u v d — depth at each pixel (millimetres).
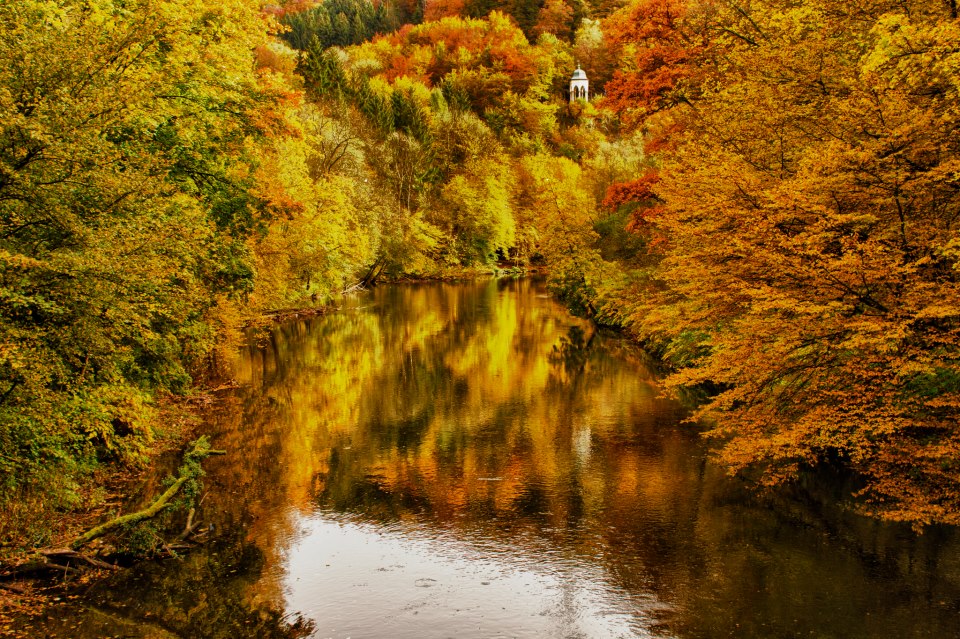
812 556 9922
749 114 11844
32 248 8445
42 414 8297
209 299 14562
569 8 114375
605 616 8406
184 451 14781
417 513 11672
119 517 9945
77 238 8555
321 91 64688
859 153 8570
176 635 7863
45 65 8578
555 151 94375
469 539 10648
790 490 12438
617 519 11336
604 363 25328
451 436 16234
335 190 40344
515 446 15414
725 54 16734
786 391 10164
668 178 14070
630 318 29766
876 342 8156
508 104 96750
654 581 9273
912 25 8906
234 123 17156
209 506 11883
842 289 8984
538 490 12703
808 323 9031
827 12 11297
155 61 12766
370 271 60125
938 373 9609
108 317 8961
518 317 39250
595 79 106938
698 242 12672
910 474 9602
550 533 10828
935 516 8812
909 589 8930
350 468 13984
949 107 8672
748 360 9820
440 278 70000
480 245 78062
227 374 23719
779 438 9188
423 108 84562
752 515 11375
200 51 15594
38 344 8148
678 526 11031
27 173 8195
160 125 13859
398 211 64688
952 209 9367
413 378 23125
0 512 9148
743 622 8227
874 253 8539
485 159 79375
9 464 8469
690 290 10961
